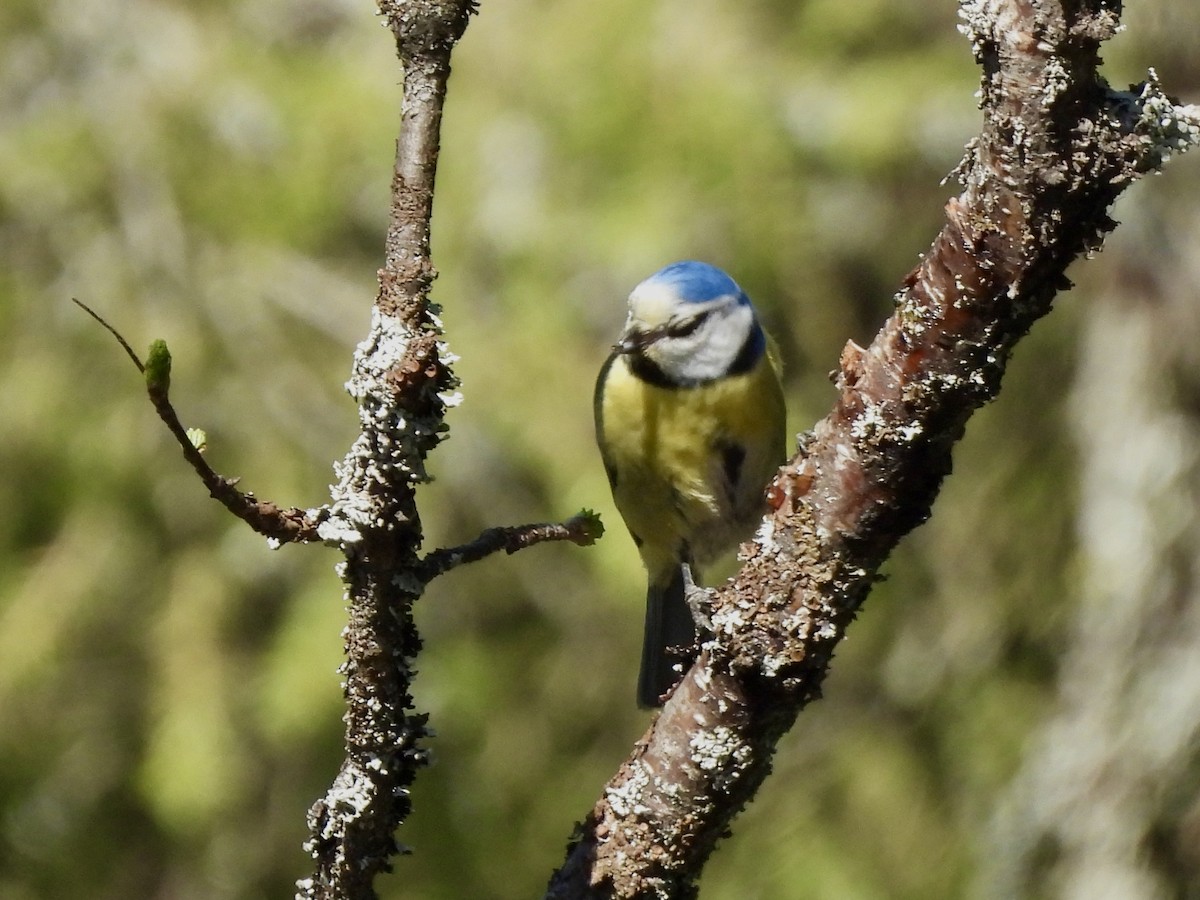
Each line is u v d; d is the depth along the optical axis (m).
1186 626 10.91
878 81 11.75
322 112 11.73
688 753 4.22
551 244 11.30
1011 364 12.23
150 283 11.37
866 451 4.07
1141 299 11.66
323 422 11.32
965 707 12.05
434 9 3.52
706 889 11.96
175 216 11.55
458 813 11.81
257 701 10.81
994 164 3.79
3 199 11.55
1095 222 3.80
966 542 12.32
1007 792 11.34
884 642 12.47
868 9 11.80
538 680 12.10
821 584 4.14
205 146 11.76
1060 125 3.71
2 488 11.05
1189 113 3.70
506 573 12.02
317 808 3.93
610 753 12.07
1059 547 12.05
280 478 11.08
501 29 11.92
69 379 11.18
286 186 11.66
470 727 11.92
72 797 11.58
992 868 10.88
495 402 11.03
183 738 10.69
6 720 11.05
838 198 12.05
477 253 11.46
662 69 11.58
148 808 11.16
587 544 4.00
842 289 11.95
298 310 11.50
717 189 11.40
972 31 3.76
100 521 11.04
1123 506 11.34
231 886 11.27
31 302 11.38
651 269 11.12
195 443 3.50
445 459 11.34
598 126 11.50
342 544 3.66
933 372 3.98
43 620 10.79
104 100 11.87
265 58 12.06
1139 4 11.27
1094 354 11.85
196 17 12.21
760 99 11.54
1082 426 11.84
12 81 12.16
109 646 11.09
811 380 11.73
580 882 4.25
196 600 10.98
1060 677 11.59
